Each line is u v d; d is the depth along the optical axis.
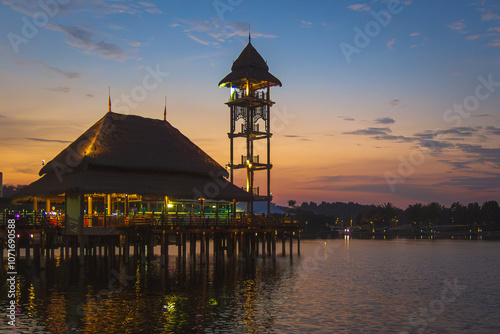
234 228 54.56
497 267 59.19
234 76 66.56
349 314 29.80
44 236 46.88
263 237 60.19
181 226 49.47
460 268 57.72
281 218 61.00
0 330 25.53
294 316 29.00
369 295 36.34
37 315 28.70
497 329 26.98
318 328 26.47
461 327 27.33
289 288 38.50
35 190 50.59
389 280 45.06
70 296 34.25
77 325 26.50
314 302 33.19
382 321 28.23
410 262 66.00
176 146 58.94
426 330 26.55
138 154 53.91
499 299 35.28
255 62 67.69
